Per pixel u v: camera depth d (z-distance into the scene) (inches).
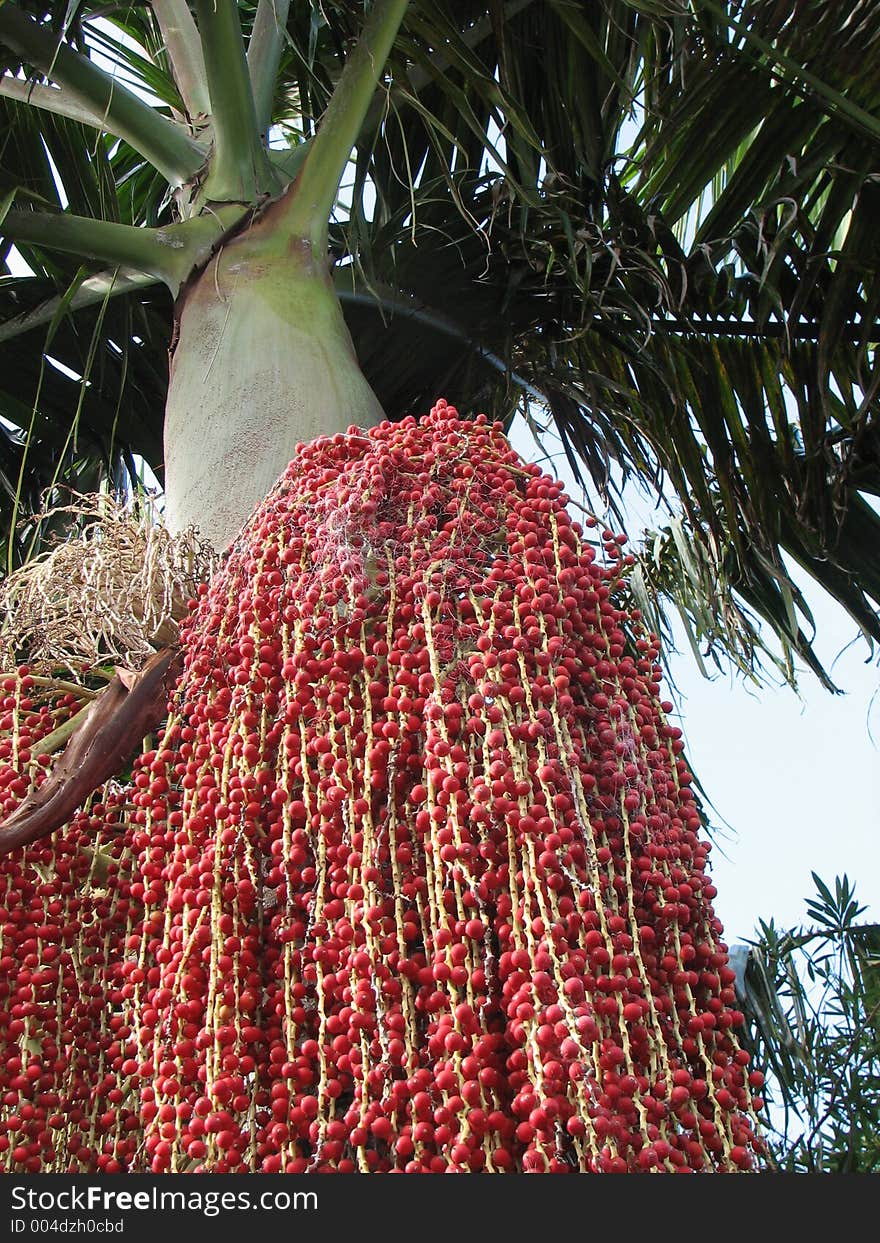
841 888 145.6
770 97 128.1
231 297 94.4
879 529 141.0
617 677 66.7
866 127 119.4
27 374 142.6
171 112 159.0
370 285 129.1
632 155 139.7
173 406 92.7
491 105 128.6
